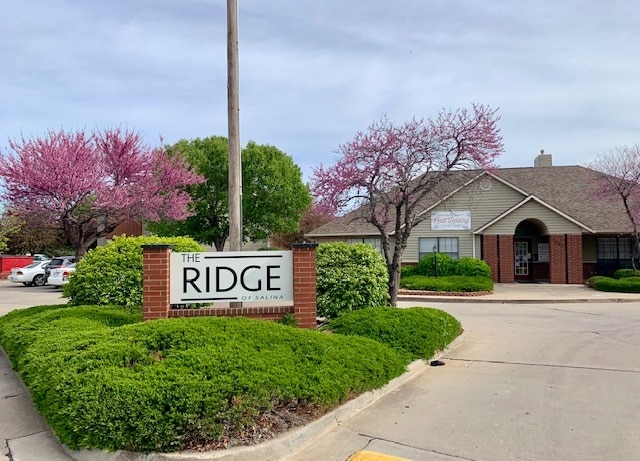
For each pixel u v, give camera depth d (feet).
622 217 80.53
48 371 18.20
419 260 79.97
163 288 25.49
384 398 20.31
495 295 62.80
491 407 19.07
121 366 17.40
